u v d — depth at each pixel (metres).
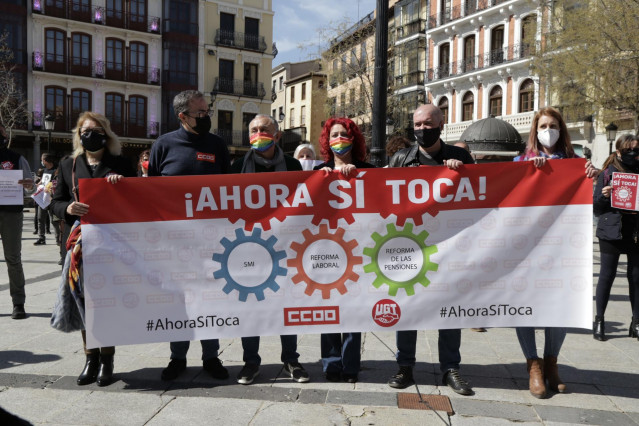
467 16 31.12
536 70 19.77
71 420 2.90
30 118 29.67
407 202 3.46
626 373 3.79
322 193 3.48
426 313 3.46
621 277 7.96
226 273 3.47
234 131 37.06
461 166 3.44
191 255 3.47
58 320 3.42
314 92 48.47
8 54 29.69
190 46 35.12
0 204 5.01
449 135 32.59
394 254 3.47
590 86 17.50
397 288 3.46
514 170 3.42
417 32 35.34
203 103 3.63
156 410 3.05
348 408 3.11
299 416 2.99
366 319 3.46
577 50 17.02
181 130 3.69
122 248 3.43
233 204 3.47
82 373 3.48
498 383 3.56
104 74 32.66
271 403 3.17
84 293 3.39
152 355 4.09
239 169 3.82
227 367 3.84
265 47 37.72
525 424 2.92
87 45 32.31
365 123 33.19
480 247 3.44
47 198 8.80
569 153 3.63
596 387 3.51
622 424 2.93
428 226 3.46
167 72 34.47
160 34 34.19
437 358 4.11
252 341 3.55
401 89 36.69
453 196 3.45
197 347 4.36
